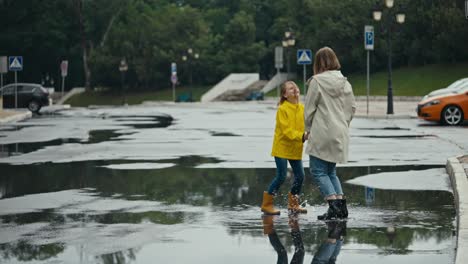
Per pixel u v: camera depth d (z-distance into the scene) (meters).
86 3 137.75
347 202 14.05
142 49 125.31
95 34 141.38
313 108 12.67
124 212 13.31
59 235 11.32
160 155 23.44
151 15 131.38
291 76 115.25
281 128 13.07
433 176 17.53
